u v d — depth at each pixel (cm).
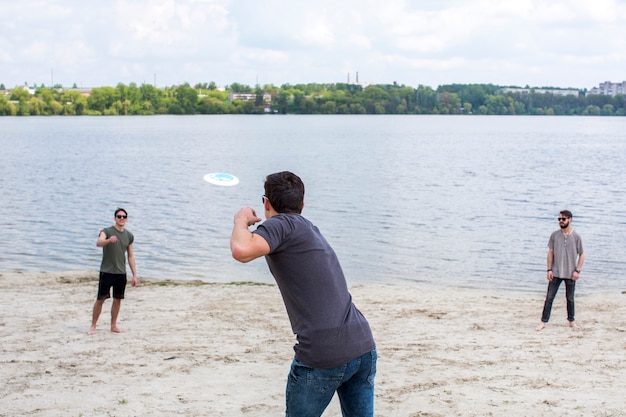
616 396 770
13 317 1209
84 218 2967
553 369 888
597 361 930
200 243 2356
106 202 3512
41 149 7906
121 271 1077
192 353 968
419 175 5053
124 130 13425
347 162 6266
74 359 936
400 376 855
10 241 2384
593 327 1170
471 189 4150
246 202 3538
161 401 758
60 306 1311
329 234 2547
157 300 1384
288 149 8081
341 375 435
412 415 707
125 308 1300
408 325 1179
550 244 1148
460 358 948
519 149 8462
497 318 1245
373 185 4316
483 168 5719
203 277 1825
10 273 1711
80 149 7919
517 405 736
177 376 855
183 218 2962
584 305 1388
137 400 761
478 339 1071
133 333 1093
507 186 4347
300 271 430
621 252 2231
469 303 1396
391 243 2383
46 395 777
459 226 2778
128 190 4044
